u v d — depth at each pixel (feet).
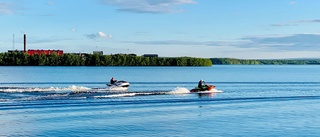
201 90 220.64
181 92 215.51
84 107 155.74
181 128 120.26
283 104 177.99
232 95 213.87
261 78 450.71
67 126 121.08
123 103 168.45
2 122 125.39
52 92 203.41
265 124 126.82
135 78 424.46
